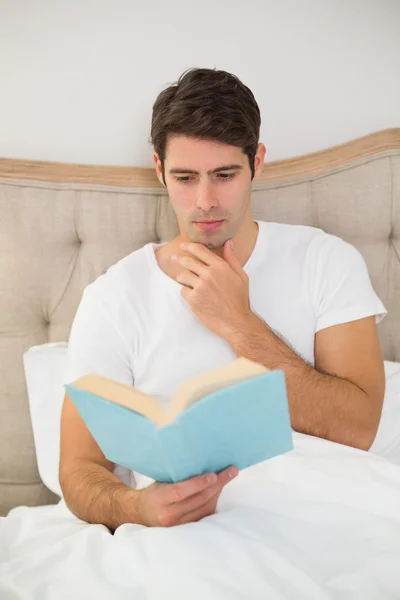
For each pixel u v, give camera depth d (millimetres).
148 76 1500
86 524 1002
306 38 1499
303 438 993
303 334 1157
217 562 746
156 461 745
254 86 1522
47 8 1454
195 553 758
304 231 1234
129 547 797
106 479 1002
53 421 1312
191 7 1479
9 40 1460
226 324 1072
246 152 1058
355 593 726
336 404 1026
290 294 1167
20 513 1119
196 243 1100
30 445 1417
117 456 794
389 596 729
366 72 1520
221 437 708
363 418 1036
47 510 1145
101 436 770
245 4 1482
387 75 1522
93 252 1425
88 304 1178
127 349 1147
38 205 1408
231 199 1061
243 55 1507
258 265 1185
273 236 1214
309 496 893
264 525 840
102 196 1431
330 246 1201
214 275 1072
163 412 708
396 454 1220
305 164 1457
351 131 1548
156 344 1138
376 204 1416
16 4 1447
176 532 795
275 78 1519
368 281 1180
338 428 1030
